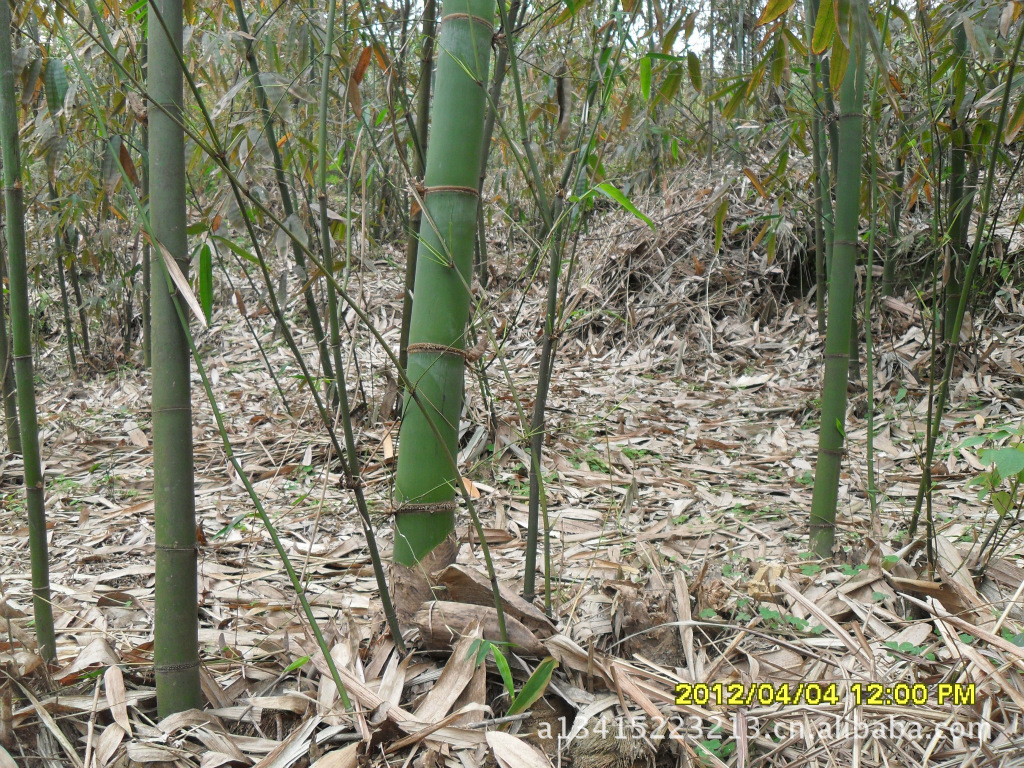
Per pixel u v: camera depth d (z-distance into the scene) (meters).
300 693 1.51
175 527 1.39
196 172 2.97
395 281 5.81
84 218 4.89
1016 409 3.50
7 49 1.45
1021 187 4.22
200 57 2.26
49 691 1.50
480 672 1.50
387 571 2.23
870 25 1.38
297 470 3.14
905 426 3.48
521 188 4.45
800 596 1.73
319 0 2.60
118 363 5.53
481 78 1.55
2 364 3.21
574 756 1.40
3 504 3.01
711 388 4.34
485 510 2.73
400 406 3.45
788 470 3.12
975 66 2.82
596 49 1.96
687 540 2.44
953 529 2.37
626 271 5.37
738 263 5.20
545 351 1.68
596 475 3.02
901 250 3.96
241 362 4.95
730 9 4.57
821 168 3.15
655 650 1.63
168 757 1.37
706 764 1.37
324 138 1.58
